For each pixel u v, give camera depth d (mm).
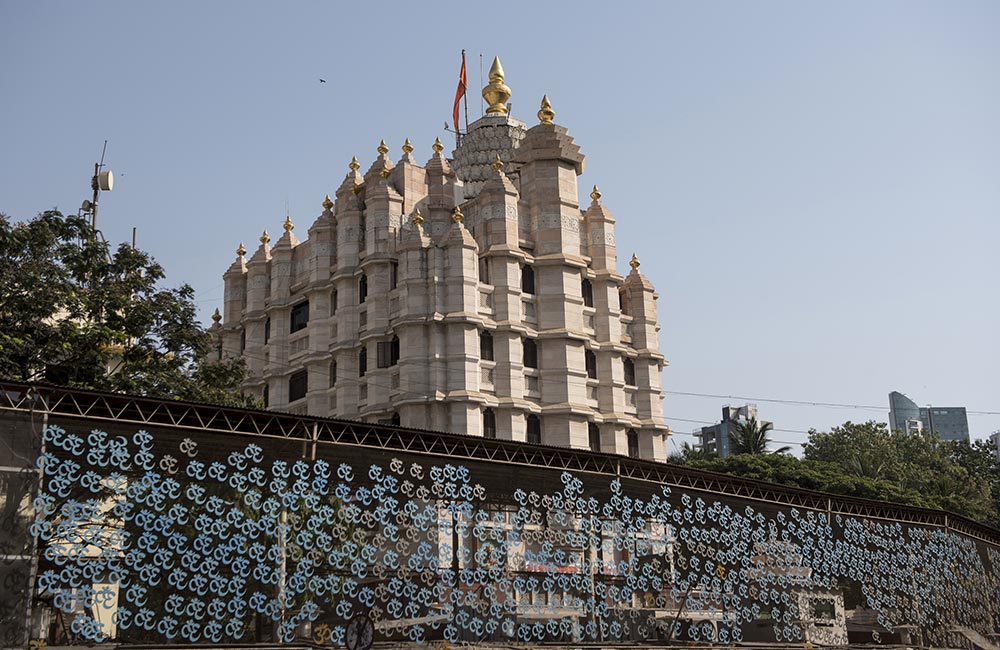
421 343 55344
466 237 57312
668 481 40438
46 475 29469
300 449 33219
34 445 26750
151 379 42750
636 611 38625
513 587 35438
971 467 103750
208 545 28672
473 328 55938
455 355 55156
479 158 69250
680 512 40938
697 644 38656
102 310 43125
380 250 58625
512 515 39188
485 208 60125
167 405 29219
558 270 60031
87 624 26672
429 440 34438
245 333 67938
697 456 90438
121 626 27422
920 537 49531
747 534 41906
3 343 37156
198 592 28297
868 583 46188
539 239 60812
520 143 66750
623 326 63438
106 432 29047
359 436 32906
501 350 56938
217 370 46125
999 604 53969
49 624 30656
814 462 83938
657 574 40188
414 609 32281
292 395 63562
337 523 31484
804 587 44062
